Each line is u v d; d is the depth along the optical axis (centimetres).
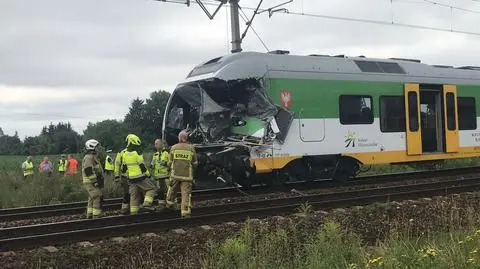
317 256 700
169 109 1526
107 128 7256
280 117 1410
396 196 1245
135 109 7744
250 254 715
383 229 941
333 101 1512
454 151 1798
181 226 983
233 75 1384
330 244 748
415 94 1692
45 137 10531
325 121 1493
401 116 1656
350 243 772
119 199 1438
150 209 1144
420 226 950
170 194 1147
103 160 2061
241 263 685
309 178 1514
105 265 752
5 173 2645
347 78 1545
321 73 1498
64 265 742
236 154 1362
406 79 1673
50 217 1240
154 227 955
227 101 1410
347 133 1534
